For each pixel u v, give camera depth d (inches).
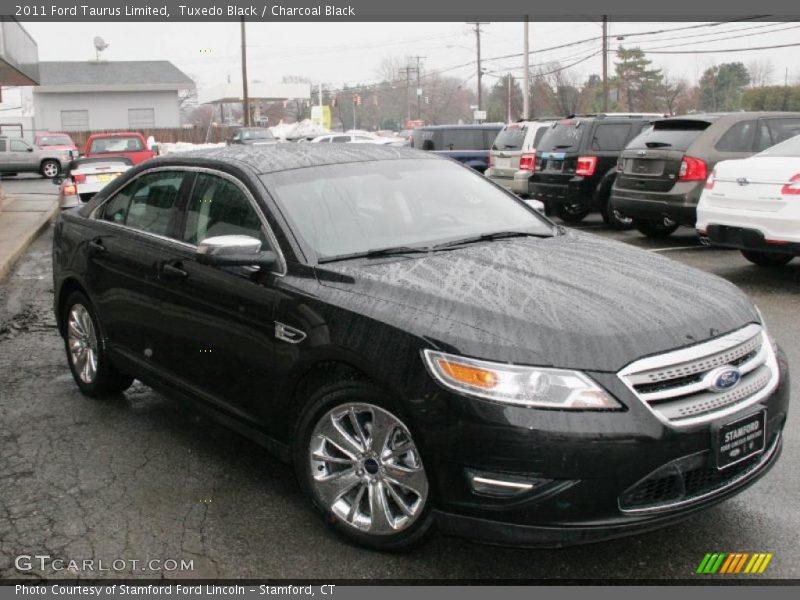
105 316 200.1
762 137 413.1
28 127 2078.0
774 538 138.3
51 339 280.7
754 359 132.5
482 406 117.2
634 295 133.6
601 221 590.2
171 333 175.6
